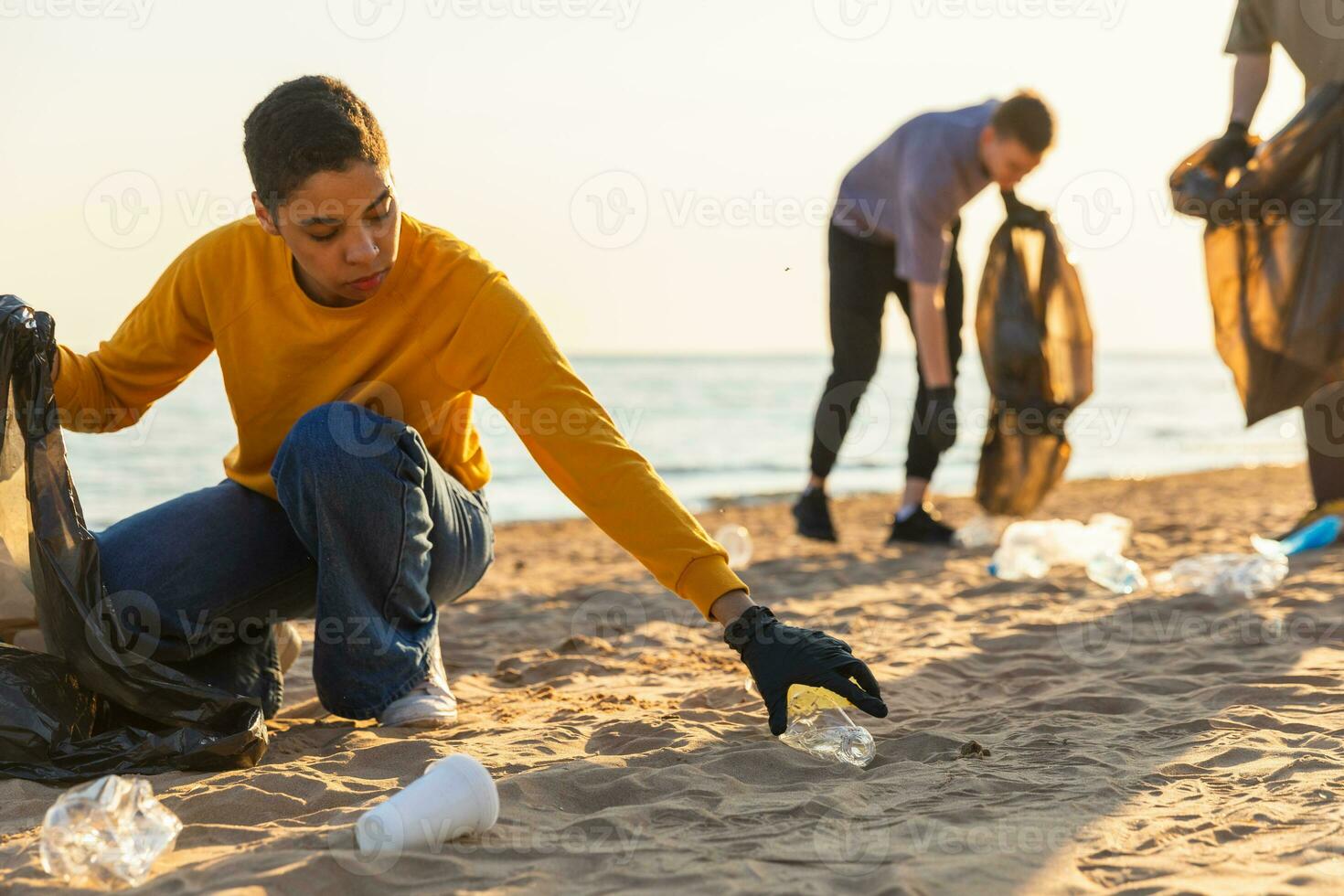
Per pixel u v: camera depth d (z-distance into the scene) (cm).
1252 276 401
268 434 212
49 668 193
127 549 202
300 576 216
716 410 2925
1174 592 364
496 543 761
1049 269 497
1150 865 135
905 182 465
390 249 186
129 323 214
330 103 177
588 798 169
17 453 193
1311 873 129
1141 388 4119
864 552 517
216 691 187
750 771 181
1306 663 254
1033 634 306
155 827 141
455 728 214
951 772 179
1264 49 399
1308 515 434
